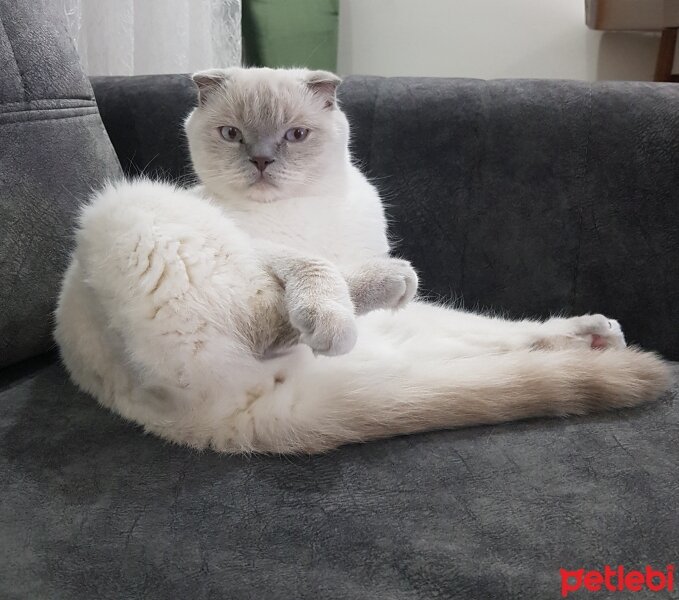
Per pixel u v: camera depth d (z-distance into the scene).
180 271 0.91
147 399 0.96
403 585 0.66
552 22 2.30
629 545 0.70
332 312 0.87
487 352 1.15
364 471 0.83
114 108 1.49
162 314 0.90
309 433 0.88
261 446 0.89
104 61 1.79
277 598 0.65
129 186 1.05
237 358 0.93
